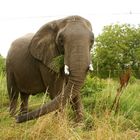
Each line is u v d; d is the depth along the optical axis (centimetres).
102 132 700
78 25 841
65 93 789
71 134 702
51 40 891
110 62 3241
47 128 743
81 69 789
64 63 826
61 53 860
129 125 852
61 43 848
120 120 837
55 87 891
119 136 711
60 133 709
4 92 1173
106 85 1200
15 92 1045
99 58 3250
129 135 739
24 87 1007
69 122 780
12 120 813
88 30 839
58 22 893
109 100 979
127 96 1059
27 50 978
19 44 1022
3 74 1460
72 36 822
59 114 756
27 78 983
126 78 916
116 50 3356
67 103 785
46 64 892
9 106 1047
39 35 924
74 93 789
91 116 845
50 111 766
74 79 789
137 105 1016
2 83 1207
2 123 797
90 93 1100
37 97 1193
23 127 775
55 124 744
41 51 910
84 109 943
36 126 749
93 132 734
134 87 1312
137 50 3428
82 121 855
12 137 746
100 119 804
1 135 745
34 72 959
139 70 3316
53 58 877
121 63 3284
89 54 816
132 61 3391
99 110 873
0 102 1112
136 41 3625
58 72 862
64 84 861
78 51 802
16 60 1008
